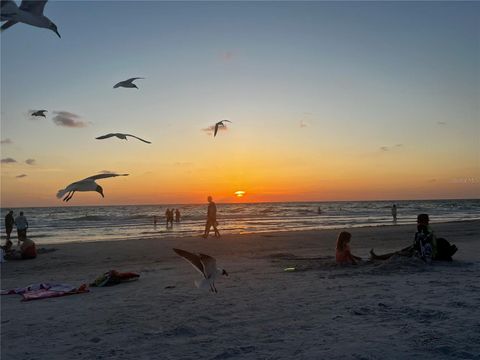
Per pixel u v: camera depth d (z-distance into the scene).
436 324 6.66
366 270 11.77
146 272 13.02
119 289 10.44
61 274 13.34
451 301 8.10
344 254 12.77
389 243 20.75
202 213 93.38
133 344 6.32
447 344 5.71
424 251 12.63
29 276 13.14
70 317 7.91
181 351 5.95
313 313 7.63
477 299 8.24
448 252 12.89
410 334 6.21
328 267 12.59
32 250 17.03
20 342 6.58
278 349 5.88
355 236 24.41
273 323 7.13
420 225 12.88
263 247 19.45
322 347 5.86
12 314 8.22
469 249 16.73
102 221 57.88
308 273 11.80
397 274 11.15
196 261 5.01
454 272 11.31
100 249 19.75
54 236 34.09
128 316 7.85
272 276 11.52
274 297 8.98
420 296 8.60
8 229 24.83
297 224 45.53
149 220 59.47
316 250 18.14
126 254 17.83
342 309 7.82
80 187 4.21
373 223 44.97
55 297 9.66
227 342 6.26
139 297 9.42
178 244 21.11
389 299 8.42
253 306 8.29
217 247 19.55
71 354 6.01
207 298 9.11
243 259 15.32
